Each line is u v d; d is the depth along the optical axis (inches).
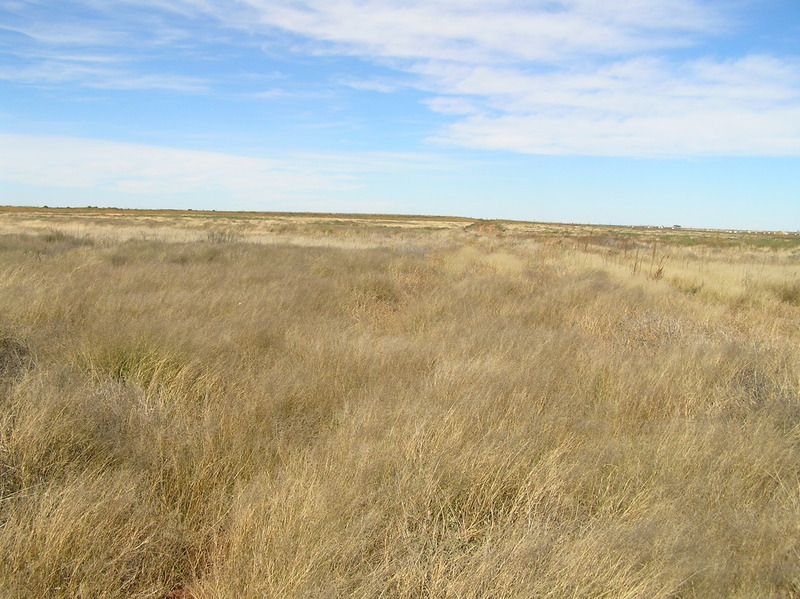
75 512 108.4
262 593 96.7
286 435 158.9
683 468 152.3
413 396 187.3
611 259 837.2
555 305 402.3
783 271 706.8
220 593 98.8
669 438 166.7
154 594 104.5
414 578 102.3
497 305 406.6
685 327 336.8
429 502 127.6
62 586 98.4
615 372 233.6
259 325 270.8
